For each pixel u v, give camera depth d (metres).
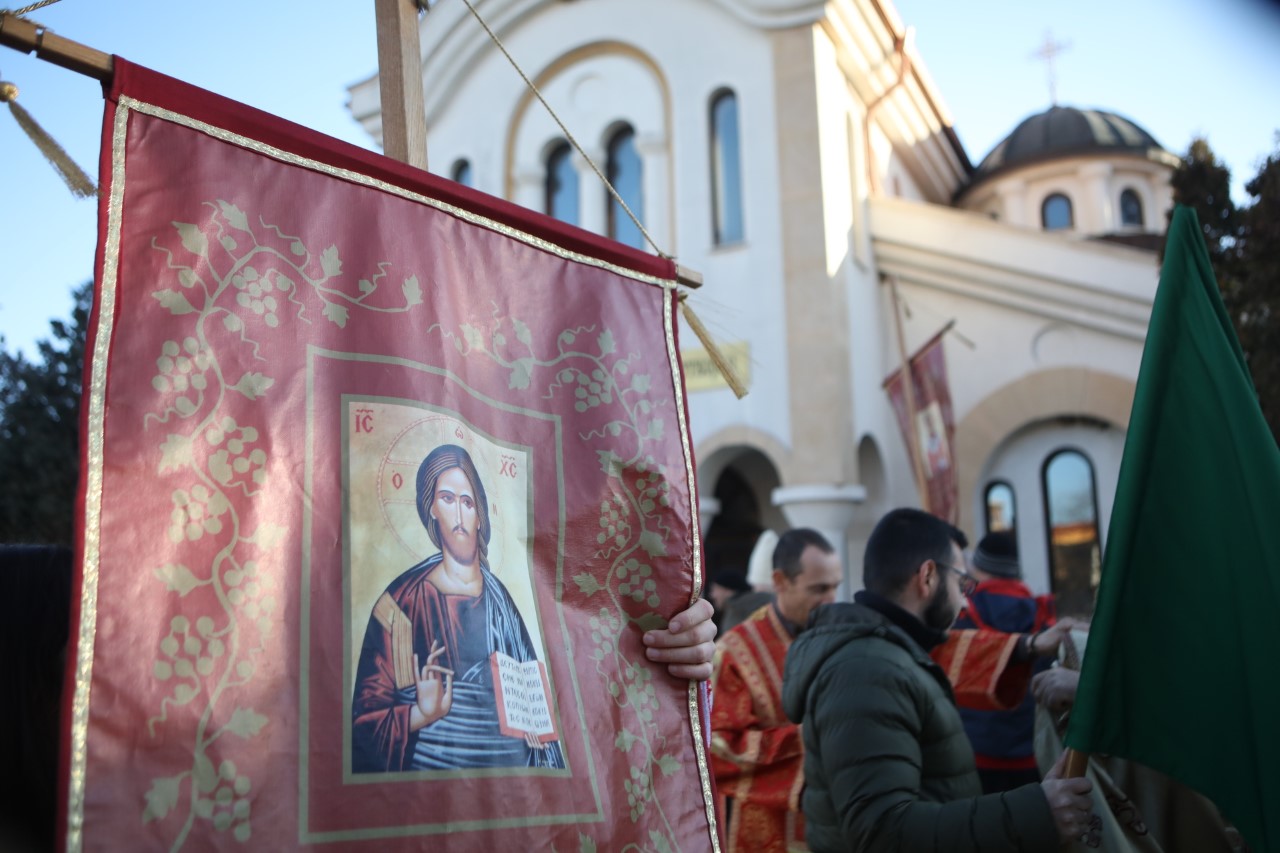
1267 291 9.70
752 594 5.67
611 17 14.50
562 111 14.70
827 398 12.42
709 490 13.12
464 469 1.87
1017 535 13.48
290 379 1.68
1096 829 2.36
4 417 16.50
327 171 1.83
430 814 1.64
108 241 1.52
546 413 2.10
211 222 1.64
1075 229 20.09
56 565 1.55
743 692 3.93
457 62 15.27
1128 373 12.92
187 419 1.55
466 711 1.74
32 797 1.47
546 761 1.84
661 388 2.34
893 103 15.58
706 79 13.80
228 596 1.53
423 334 1.89
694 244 13.51
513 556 1.95
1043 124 21.25
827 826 2.66
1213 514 2.35
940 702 2.64
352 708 1.61
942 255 13.99
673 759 2.11
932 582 2.93
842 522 12.41
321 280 1.77
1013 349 13.58
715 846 2.09
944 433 10.88
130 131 1.59
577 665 1.99
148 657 1.44
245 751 1.49
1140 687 2.27
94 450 1.44
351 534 1.69
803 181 12.99
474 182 15.05
